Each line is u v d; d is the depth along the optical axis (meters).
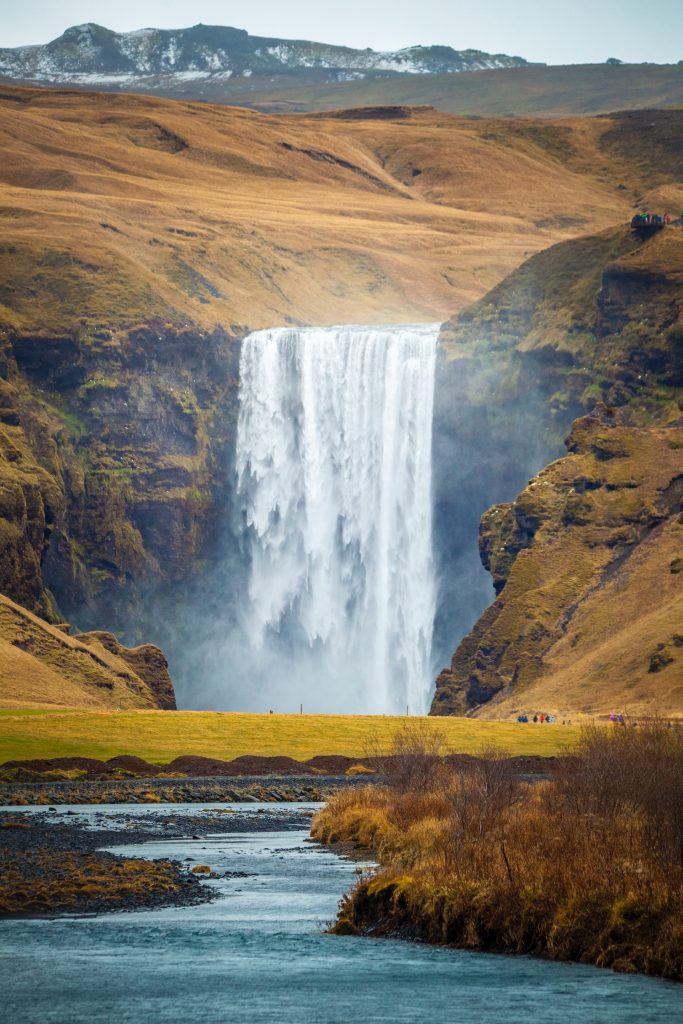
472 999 38.00
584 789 64.88
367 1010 37.03
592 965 41.94
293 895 54.62
